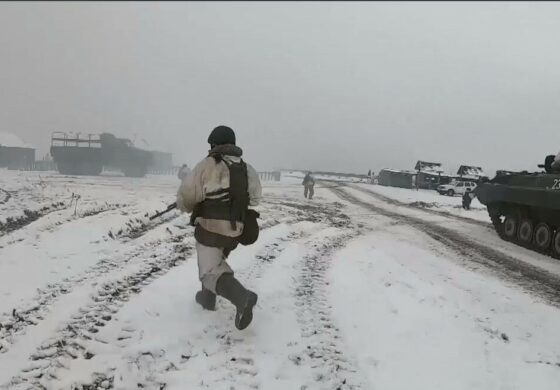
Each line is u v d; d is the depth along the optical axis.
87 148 30.59
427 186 40.38
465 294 5.82
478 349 4.09
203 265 3.86
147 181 25.73
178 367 3.39
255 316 4.36
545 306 5.75
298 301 4.96
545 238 11.06
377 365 3.70
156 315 4.18
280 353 3.71
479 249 10.37
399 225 13.68
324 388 3.29
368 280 5.98
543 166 13.30
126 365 3.35
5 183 13.41
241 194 3.88
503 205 12.99
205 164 3.83
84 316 4.05
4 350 3.41
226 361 3.51
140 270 5.48
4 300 4.25
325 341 4.02
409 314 4.76
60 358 3.36
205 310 4.32
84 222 7.78
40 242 6.43
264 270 6.03
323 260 7.12
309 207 16.81
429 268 7.36
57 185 15.20
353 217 14.83
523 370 3.77
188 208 3.90
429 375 3.58
